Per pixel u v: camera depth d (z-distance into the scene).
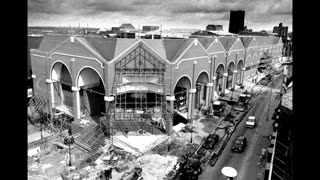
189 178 28.45
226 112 53.91
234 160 33.69
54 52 44.91
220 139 39.94
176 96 48.19
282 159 20.42
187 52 42.91
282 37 110.69
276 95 68.38
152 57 40.06
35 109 47.97
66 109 47.25
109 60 39.25
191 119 46.12
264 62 94.94
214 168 31.67
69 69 42.91
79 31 54.22
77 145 37.25
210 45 53.47
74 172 29.94
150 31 62.78
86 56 39.91
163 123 41.09
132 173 29.50
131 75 39.66
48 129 44.12
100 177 28.80
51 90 47.19
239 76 76.88
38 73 48.97
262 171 30.73
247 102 59.34
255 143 39.09
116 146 35.84
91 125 40.47
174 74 40.28
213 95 56.94
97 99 46.44
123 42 40.81
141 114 41.28
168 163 32.03
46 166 32.06
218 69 61.91
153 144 36.22
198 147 36.59
